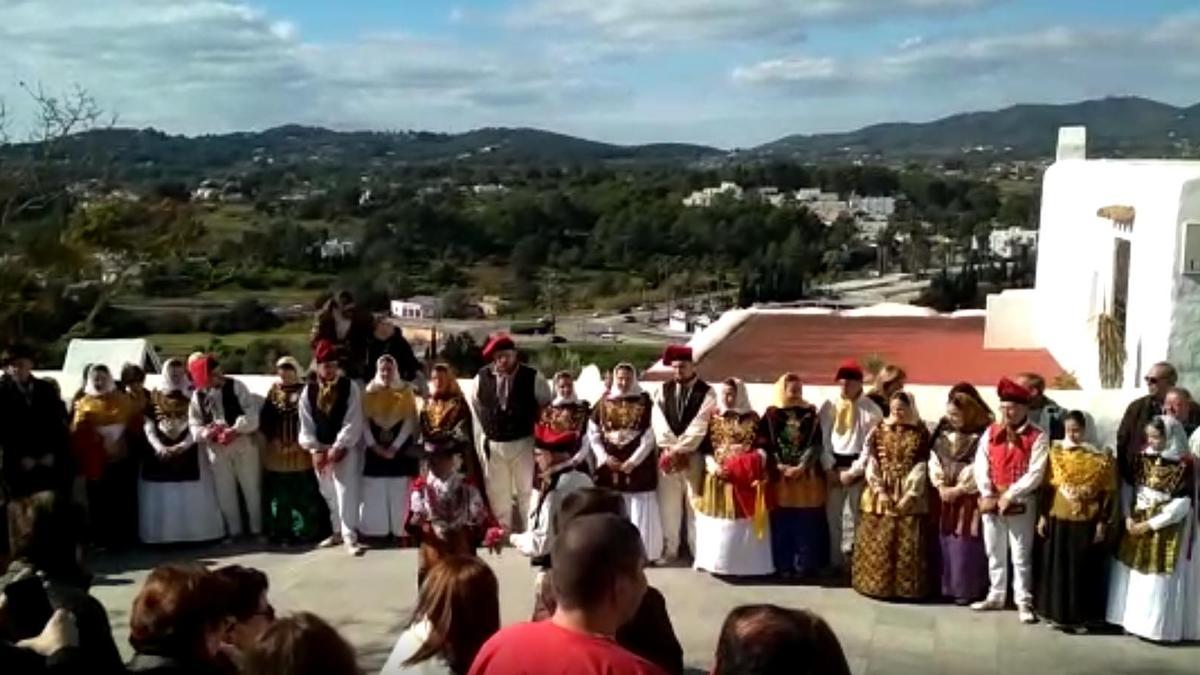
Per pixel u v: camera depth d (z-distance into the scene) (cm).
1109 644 807
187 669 399
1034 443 844
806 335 1830
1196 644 807
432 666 424
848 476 909
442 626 427
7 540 510
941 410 952
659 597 506
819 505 934
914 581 880
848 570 949
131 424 1034
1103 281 1295
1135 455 817
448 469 805
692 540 977
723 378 1498
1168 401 819
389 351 1087
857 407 924
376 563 990
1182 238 1024
